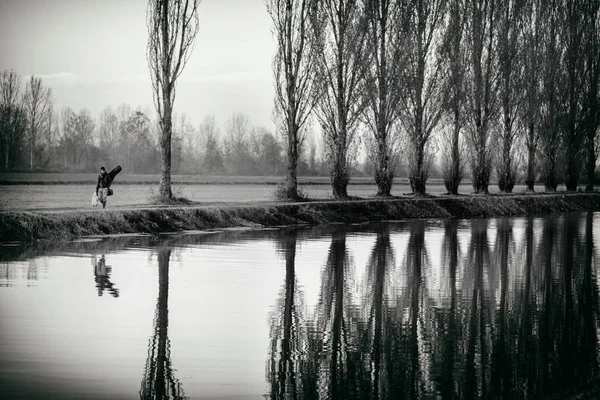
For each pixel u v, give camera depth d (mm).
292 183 45438
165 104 39219
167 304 16484
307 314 16094
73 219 28875
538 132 70562
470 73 59625
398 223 42781
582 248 31062
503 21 61000
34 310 15297
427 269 23594
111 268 21188
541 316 16781
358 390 11125
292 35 44938
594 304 18406
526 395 11258
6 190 54031
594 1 70312
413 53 51375
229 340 13617
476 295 19125
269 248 27672
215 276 20625
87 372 11359
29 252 23812
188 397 10477
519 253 28844
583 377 12297
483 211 53219
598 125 71562
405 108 52688
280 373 11766
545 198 62219
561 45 70188
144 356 12336
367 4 48125
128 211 31594
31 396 10188
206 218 34969
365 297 18344
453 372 12242
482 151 60812
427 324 15539
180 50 39375
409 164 54750
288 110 45125
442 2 52531
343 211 43281
